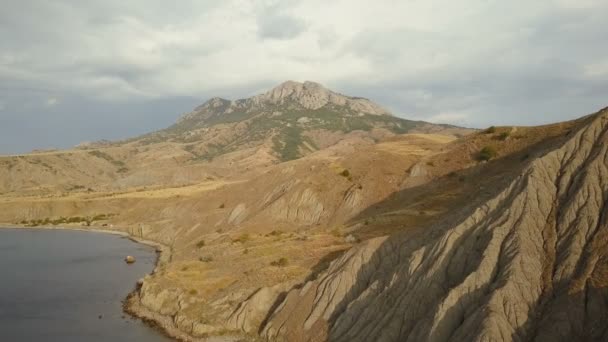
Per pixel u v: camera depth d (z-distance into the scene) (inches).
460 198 2511.1
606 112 1763.0
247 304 2010.3
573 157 1680.6
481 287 1403.8
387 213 2763.3
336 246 2410.2
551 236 1491.1
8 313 2385.6
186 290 2317.9
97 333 2081.7
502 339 1224.2
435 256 1596.9
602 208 1471.5
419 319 1480.1
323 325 1740.9
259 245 2819.9
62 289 2849.4
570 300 1263.5
